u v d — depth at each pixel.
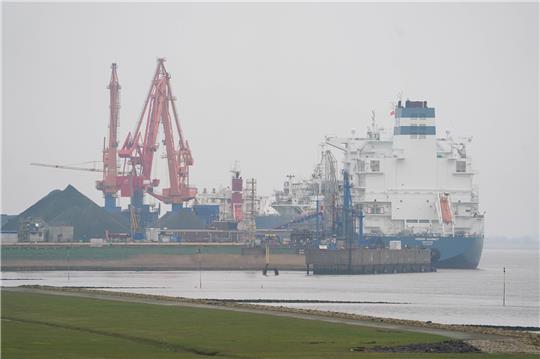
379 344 192.75
